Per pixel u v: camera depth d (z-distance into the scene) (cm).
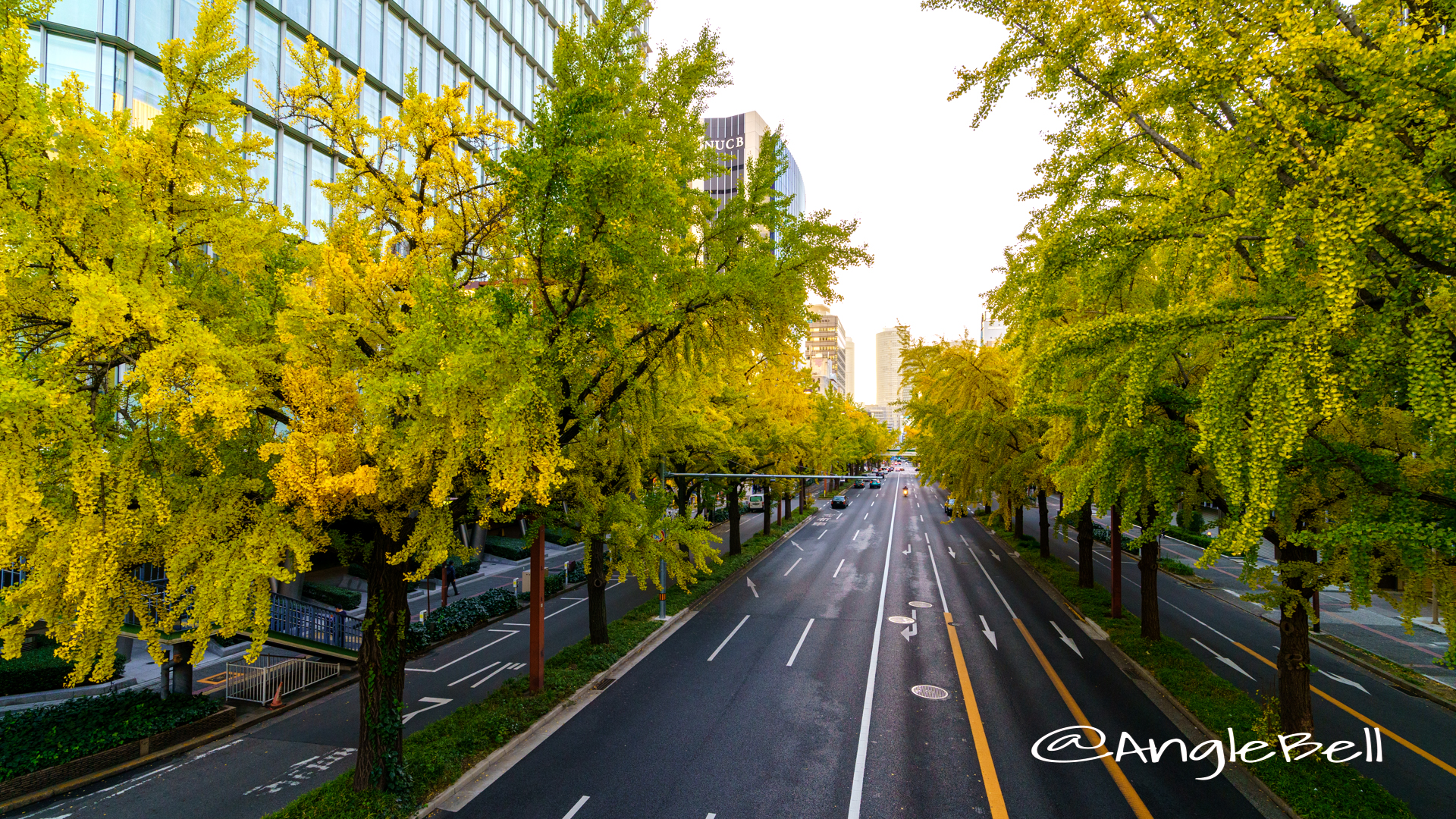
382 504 810
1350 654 1678
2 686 1337
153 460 740
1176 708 1259
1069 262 847
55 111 630
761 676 1461
